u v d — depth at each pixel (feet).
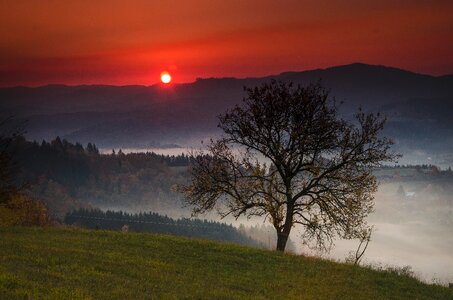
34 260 83.30
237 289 88.84
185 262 103.30
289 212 149.38
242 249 122.21
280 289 92.73
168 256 106.22
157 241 119.55
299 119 146.61
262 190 147.54
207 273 96.89
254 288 90.99
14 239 104.42
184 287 81.97
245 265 108.47
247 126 146.72
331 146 146.20
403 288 108.58
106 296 67.05
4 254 85.15
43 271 75.41
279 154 144.46
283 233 148.66
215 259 109.40
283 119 146.41
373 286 105.91
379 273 117.91
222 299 78.13
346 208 143.74
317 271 111.04
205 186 149.59
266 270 106.32
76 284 70.95
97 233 124.36
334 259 132.05
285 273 106.01
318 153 149.18
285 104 146.20
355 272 115.03
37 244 100.73
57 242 106.63
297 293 91.35
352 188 144.46
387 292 103.14
